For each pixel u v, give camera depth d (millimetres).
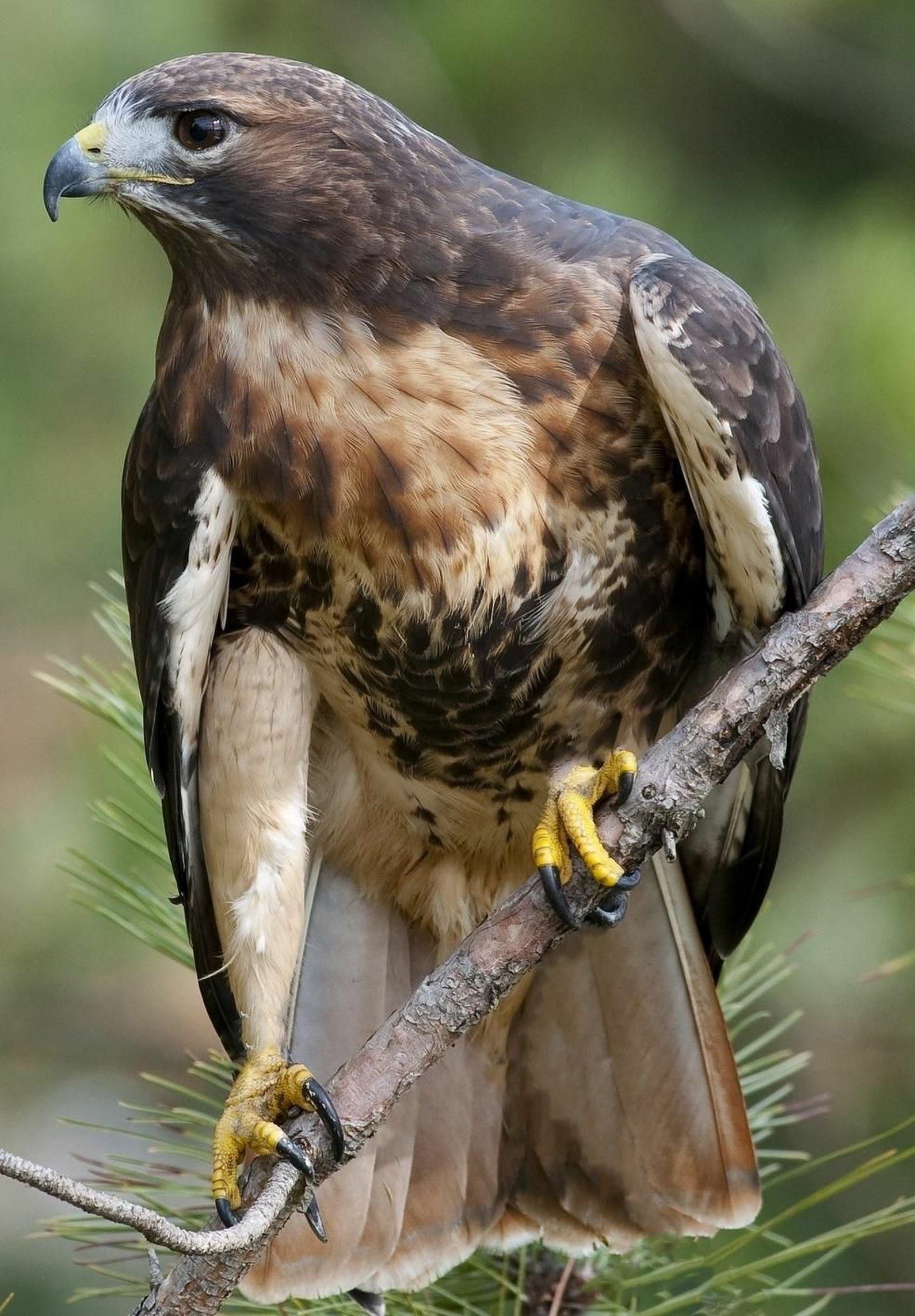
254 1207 6102
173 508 7422
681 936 7828
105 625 8281
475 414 7203
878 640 7824
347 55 12461
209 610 7488
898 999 11258
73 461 12836
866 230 11219
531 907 6570
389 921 8180
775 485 7125
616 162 12172
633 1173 7770
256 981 7492
